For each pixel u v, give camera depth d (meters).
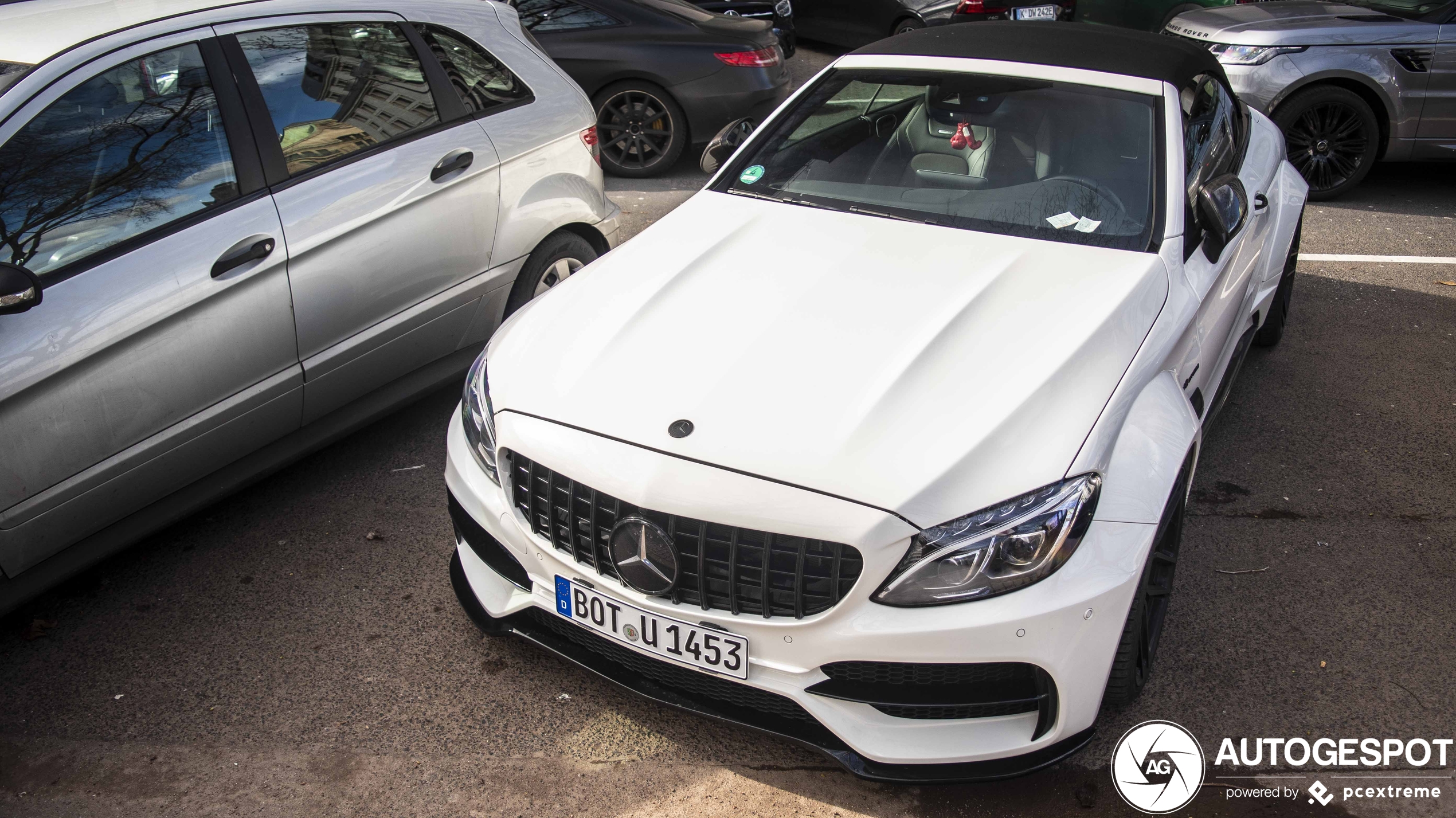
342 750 2.55
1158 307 2.65
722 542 2.12
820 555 2.08
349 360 3.42
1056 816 2.38
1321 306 5.18
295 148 3.27
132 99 2.97
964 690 2.17
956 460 2.09
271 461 3.33
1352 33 6.57
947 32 3.78
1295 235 4.27
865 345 2.41
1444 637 2.93
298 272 3.20
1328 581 3.16
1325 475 3.73
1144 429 2.35
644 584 2.20
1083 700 2.18
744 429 2.18
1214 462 3.81
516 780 2.47
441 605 3.06
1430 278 5.54
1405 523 3.45
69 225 2.79
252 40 3.25
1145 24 9.54
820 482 2.07
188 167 3.03
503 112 3.89
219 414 3.10
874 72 3.57
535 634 2.59
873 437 2.14
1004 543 2.05
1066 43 3.54
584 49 6.93
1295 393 4.30
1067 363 2.34
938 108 3.33
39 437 2.71
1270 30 6.76
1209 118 3.53
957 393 2.25
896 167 3.26
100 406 2.82
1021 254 2.82
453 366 3.82
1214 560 3.26
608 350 2.48
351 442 3.93
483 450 2.54
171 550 3.31
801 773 2.50
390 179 3.45
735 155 3.54
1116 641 2.17
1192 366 2.87
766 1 8.97
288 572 3.20
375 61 3.55
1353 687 2.76
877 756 2.19
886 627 2.06
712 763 2.53
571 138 4.12
